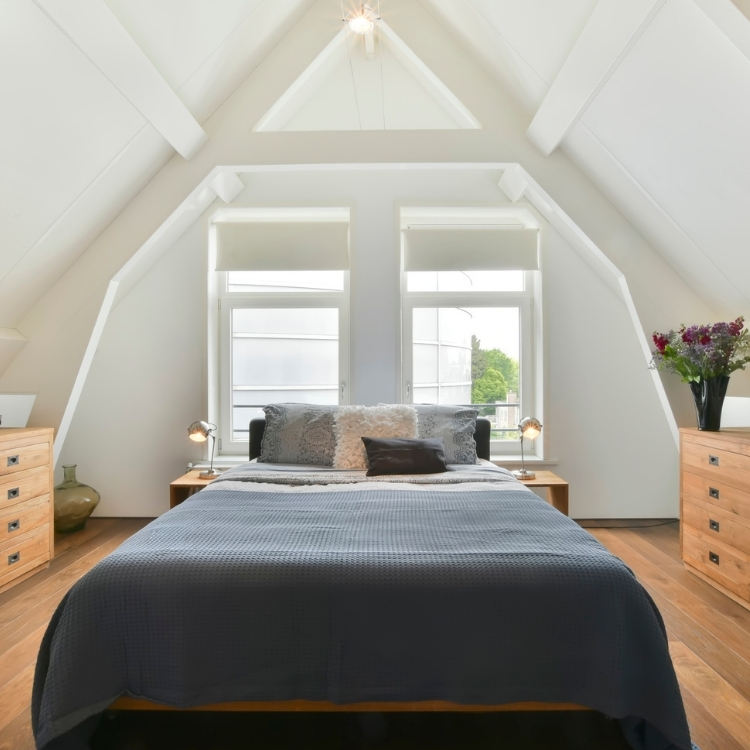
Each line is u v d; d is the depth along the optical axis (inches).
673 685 56.9
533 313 158.7
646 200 112.3
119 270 123.9
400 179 153.9
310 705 59.3
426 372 158.6
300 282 158.7
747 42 69.3
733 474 100.2
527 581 59.1
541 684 57.7
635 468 153.6
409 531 71.6
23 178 94.3
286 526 73.5
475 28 114.1
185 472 153.7
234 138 124.2
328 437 121.0
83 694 56.4
